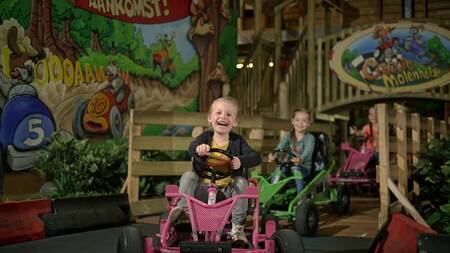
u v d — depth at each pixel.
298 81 13.06
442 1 14.20
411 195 6.62
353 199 10.97
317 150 7.14
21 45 7.93
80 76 8.91
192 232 4.16
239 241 4.12
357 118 15.47
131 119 7.79
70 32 8.75
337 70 13.00
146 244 4.03
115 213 7.16
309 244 5.77
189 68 11.26
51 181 8.22
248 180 4.62
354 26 14.28
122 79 9.75
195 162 4.55
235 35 12.68
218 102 4.64
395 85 12.68
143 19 10.23
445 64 12.48
